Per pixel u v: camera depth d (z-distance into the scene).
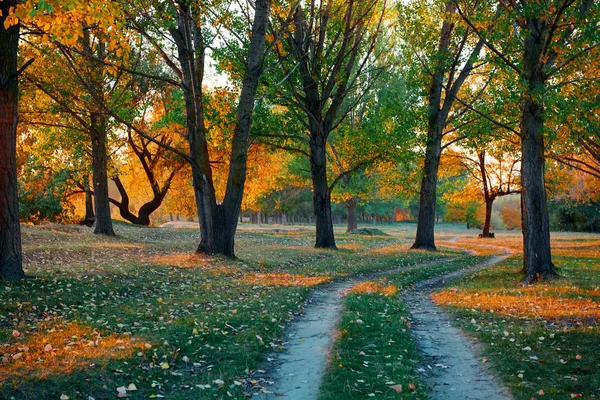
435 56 27.23
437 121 32.09
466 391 6.86
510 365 7.59
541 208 17.45
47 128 30.39
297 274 19.20
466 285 17.05
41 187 38.25
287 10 21.78
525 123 17.62
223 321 10.18
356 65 42.22
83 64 23.70
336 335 9.43
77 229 34.00
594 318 10.15
